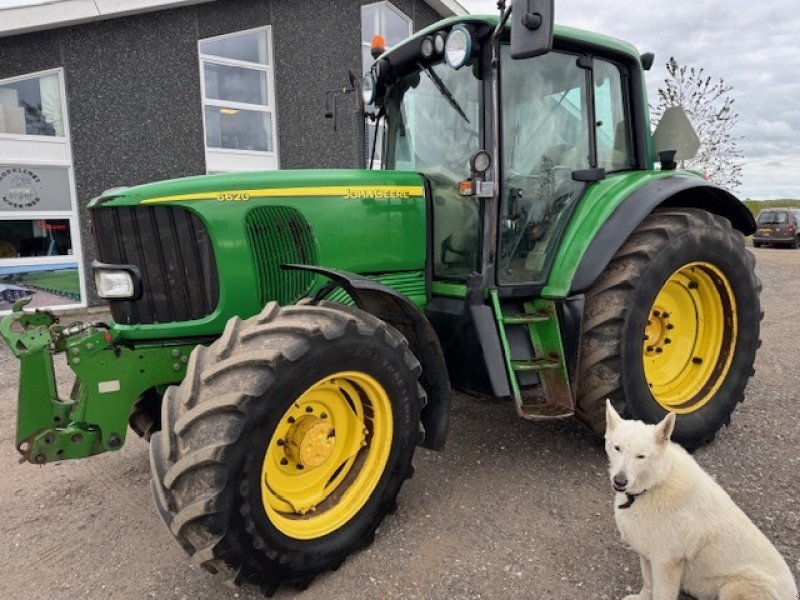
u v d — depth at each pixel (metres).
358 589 2.47
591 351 3.34
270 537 2.34
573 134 3.62
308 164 10.41
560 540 2.73
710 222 3.62
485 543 2.73
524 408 3.25
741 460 3.45
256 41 9.79
